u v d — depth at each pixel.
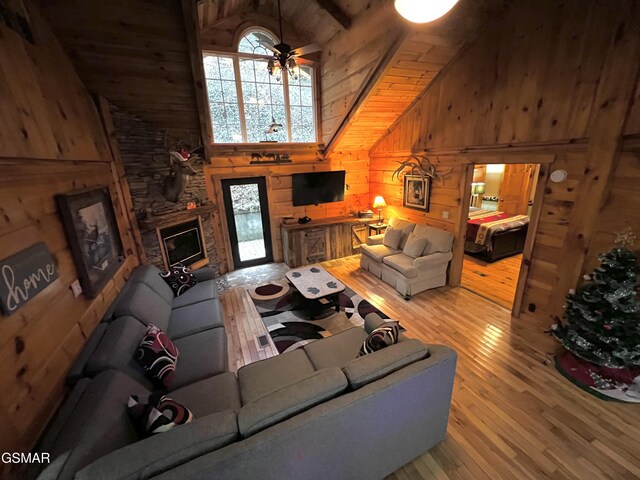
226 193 5.00
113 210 2.89
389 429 1.59
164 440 1.17
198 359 2.19
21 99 1.77
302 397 1.40
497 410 2.19
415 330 3.25
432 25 2.88
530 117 2.93
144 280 2.84
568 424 2.06
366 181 6.16
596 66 2.37
